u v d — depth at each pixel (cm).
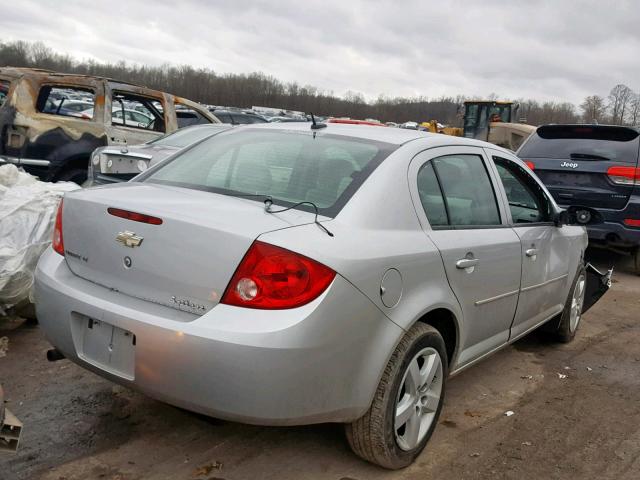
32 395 353
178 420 336
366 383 268
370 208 281
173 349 242
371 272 261
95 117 842
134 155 742
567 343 517
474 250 332
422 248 293
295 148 329
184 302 252
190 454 304
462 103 2483
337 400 258
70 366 395
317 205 281
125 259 268
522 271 389
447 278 310
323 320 244
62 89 838
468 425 358
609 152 752
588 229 752
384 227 282
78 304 271
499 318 375
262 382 235
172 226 256
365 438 282
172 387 245
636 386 434
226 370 235
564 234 462
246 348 233
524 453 330
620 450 340
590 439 351
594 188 752
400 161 308
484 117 2436
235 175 317
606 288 545
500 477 305
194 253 250
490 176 381
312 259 244
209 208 269
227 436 323
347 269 252
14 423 226
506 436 348
